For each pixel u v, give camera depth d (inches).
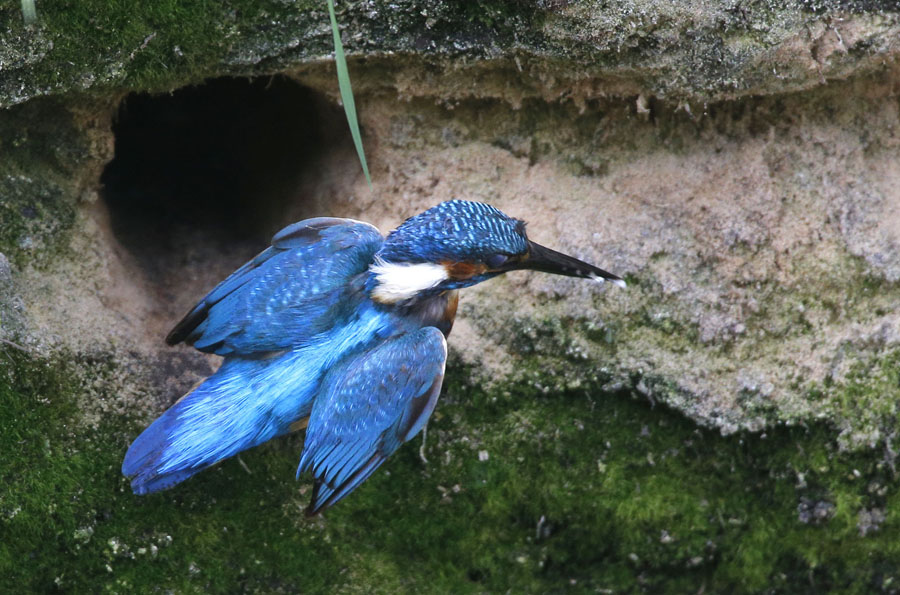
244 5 303.3
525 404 342.0
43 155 320.8
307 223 308.3
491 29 307.6
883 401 327.3
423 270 289.6
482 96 331.3
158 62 307.1
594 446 341.7
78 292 326.3
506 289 340.8
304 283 293.4
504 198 346.0
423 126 344.8
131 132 360.2
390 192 353.7
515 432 341.7
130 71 306.5
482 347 341.1
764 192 332.5
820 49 304.3
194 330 306.5
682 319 335.9
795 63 306.2
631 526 339.6
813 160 332.5
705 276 335.3
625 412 341.1
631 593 344.8
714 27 301.3
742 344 333.1
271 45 308.7
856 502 331.0
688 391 333.4
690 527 339.3
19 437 310.8
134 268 353.7
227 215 381.1
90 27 298.7
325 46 310.0
